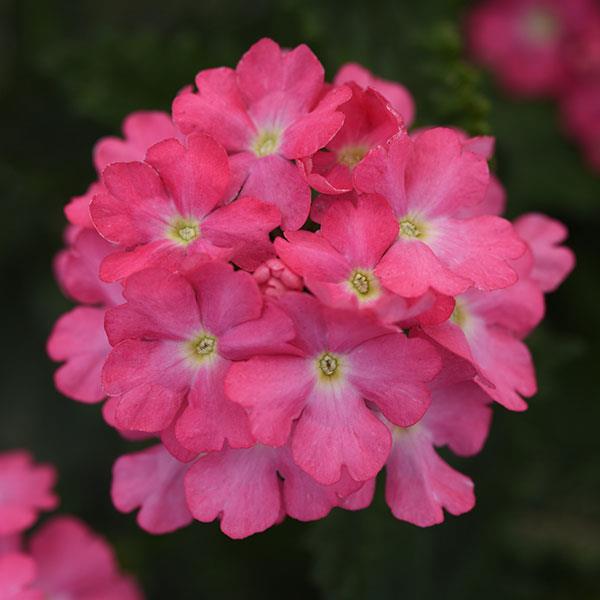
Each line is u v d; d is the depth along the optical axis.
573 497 0.32
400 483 0.24
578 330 0.32
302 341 0.22
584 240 0.33
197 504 0.23
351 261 0.23
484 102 0.28
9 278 0.33
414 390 0.22
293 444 0.22
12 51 0.34
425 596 0.28
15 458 0.28
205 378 0.23
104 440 0.33
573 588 0.31
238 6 0.33
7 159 0.32
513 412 0.29
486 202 0.25
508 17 0.35
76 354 0.24
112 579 0.28
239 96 0.24
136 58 0.29
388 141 0.23
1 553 0.27
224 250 0.22
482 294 0.24
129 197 0.23
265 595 0.31
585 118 0.34
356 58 0.29
